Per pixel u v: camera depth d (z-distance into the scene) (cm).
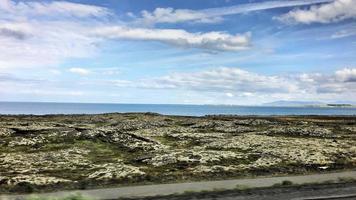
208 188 2975
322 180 3331
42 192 2867
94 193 2809
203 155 4516
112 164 4119
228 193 2722
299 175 3609
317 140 6172
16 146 5550
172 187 3033
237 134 7225
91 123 9606
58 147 5569
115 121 10175
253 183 3186
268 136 6900
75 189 2973
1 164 4125
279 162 4166
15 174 3578
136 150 5294
